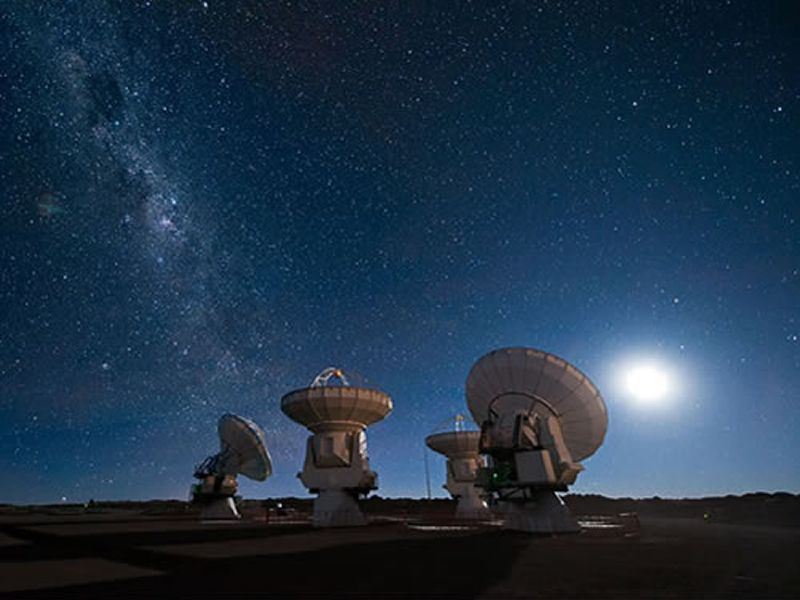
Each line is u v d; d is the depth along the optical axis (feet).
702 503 167.63
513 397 89.30
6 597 34.40
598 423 86.38
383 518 138.41
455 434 147.74
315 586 37.60
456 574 42.50
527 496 84.23
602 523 103.55
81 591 36.40
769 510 124.57
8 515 200.03
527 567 46.01
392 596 34.19
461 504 145.28
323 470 109.70
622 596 34.22
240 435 150.71
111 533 92.58
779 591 35.70
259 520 140.36
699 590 36.01
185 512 219.00
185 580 40.60
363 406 111.96
